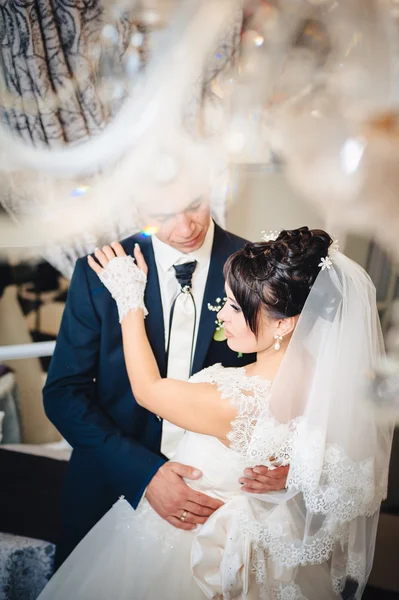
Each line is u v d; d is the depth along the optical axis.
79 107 1.61
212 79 1.77
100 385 1.61
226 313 1.36
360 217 2.16
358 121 2.08
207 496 1.39
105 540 1.46
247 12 1.82
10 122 1.59
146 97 1.65
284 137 2.01
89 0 1.55
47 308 2.31
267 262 1.27
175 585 1.33
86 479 1.66
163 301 1.55
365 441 1.31
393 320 2.29
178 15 1.66
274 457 1.36
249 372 1.37
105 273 1.48
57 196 1.71
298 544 1.27
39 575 1.66
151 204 1.51
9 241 1.74
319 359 1.28
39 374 2.23
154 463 1.46
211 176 1.78
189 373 1.58
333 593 1.40
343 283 1.29
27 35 1.50
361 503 1.31
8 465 1.96
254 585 1.27
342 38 1.96
